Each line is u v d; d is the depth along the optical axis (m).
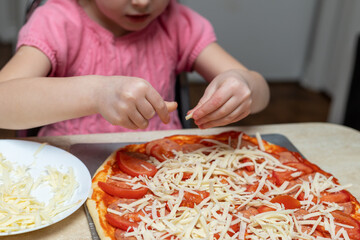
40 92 0.77
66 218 0.66
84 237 0.63
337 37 2.74
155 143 0.85
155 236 0.61
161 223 0.63
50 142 0.87
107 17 1.05
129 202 0.68
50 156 0.77
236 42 2.86
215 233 0.63
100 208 0.67
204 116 0.80
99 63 1.06
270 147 0.88
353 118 1.89
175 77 1.20
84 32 1.04
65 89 0.76
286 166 0.79
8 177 0.70
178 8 1.18
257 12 2.80
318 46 2.86
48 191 0.69
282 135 0.96
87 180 0.70
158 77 1.13
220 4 2.72
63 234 0.63
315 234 0.65
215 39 1.18
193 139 0.90
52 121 0.79
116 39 1.07
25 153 0.78
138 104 0.71
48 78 0.80
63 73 1.04
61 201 0.65
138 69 1.11
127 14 0.94
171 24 1.15
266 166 0.80
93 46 1.05
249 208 0.70
